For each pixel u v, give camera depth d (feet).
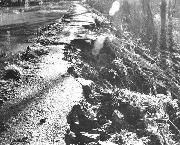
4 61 66.39
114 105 47.44
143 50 109.91
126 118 47.21
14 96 44.83
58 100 42.78
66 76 53.06
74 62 63.31
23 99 43.65
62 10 188.03
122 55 81.82
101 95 49.08
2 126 36.19
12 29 114.52
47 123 36.55
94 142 35.50
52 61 61.67
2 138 33.73
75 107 40.81
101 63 73.15
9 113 39.45
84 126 38.88
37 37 95.04
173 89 80.64
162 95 69.67
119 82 66.64
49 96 44.24
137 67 79.71
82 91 46.70
